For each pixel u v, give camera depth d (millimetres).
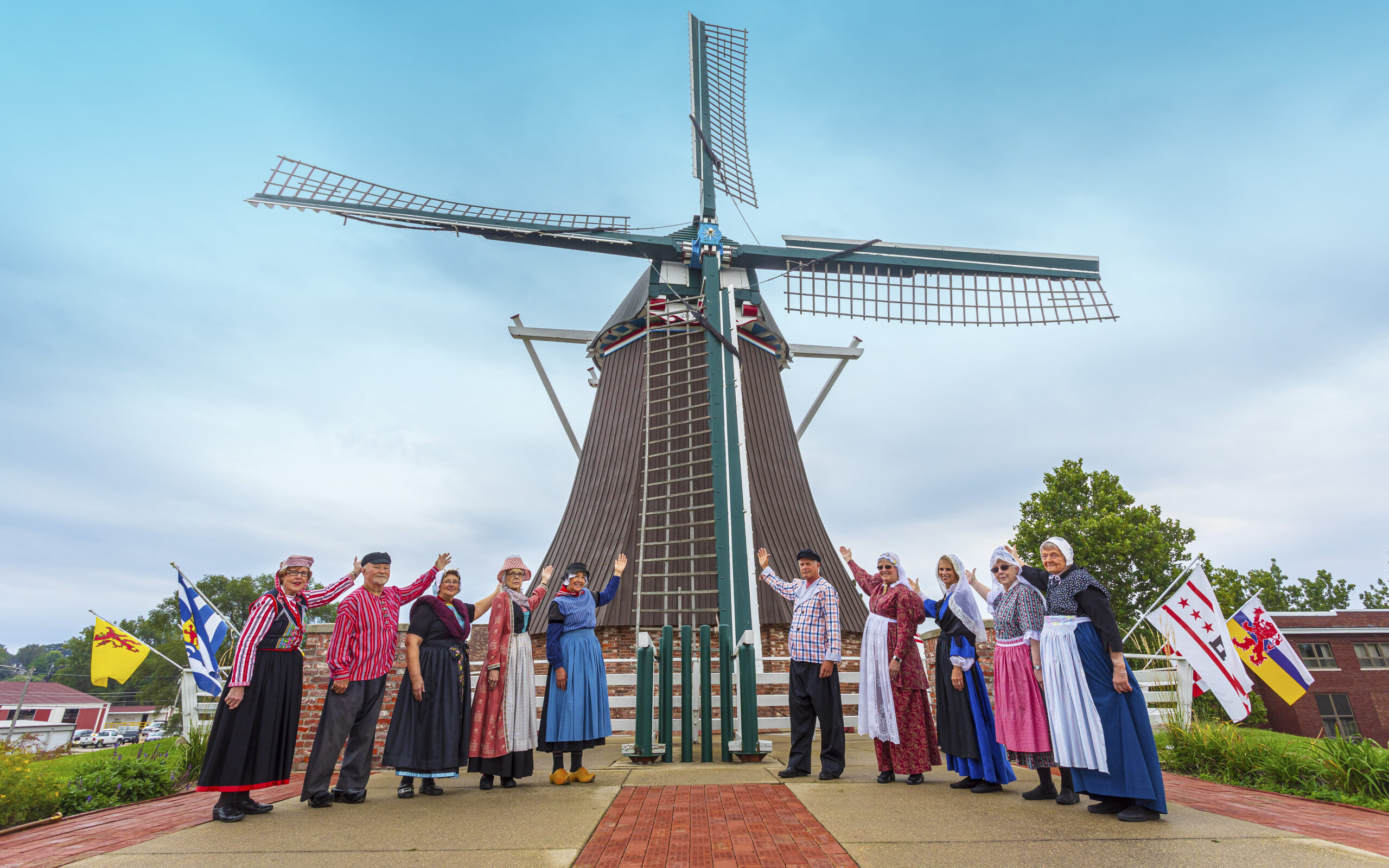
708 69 15141
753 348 14398
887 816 4043
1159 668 10570
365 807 4566
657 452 11859
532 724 5387
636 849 3404
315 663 7008
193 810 5098
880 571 5793
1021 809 4230
